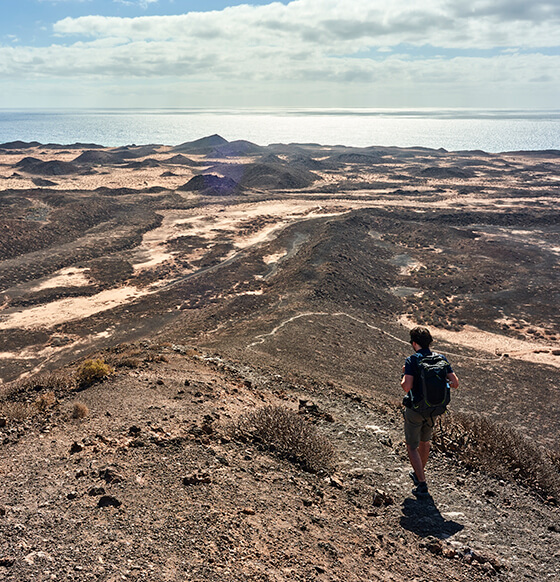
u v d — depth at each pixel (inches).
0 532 169.6
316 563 178.9
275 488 245.0
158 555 163.3
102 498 201.5
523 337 1870.1
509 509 264.1
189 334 1534.2
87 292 2281.0
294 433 311.0
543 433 972.6
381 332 1704.0
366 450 344.5
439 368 250.2
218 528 188.5
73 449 268.5
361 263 2844.5
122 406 376.2
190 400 416.5
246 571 163.0
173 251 3159.5
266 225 3956.7
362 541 207.0
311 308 1866.4
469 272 2790.4
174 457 261.6
